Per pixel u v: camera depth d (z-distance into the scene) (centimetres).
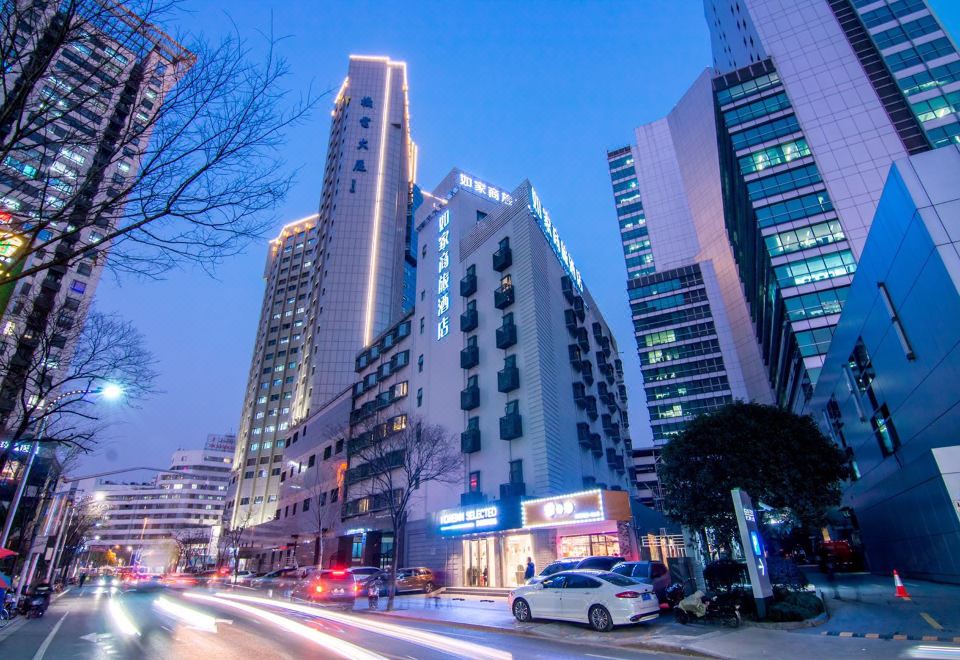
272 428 10381
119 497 14762
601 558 1938
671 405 8019
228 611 2216
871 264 2255
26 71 664
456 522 3416
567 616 1459
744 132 5484
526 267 3769
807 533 1877
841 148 4956
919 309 1870
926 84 4922
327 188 10619
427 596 2861
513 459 3388
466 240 4531
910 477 2139
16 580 3191
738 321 8175
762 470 1789
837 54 5428
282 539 6556
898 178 1814
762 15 5997
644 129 11881
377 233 9269
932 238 1664
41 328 1773
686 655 1075
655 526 3912
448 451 3703
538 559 2869
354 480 4950
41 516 3994
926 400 1961
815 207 4834
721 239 9256
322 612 2192
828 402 3659
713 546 1936
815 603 1451
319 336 8288
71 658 1128
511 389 3544
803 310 4538
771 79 5597
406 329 5050
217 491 15312
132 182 735
